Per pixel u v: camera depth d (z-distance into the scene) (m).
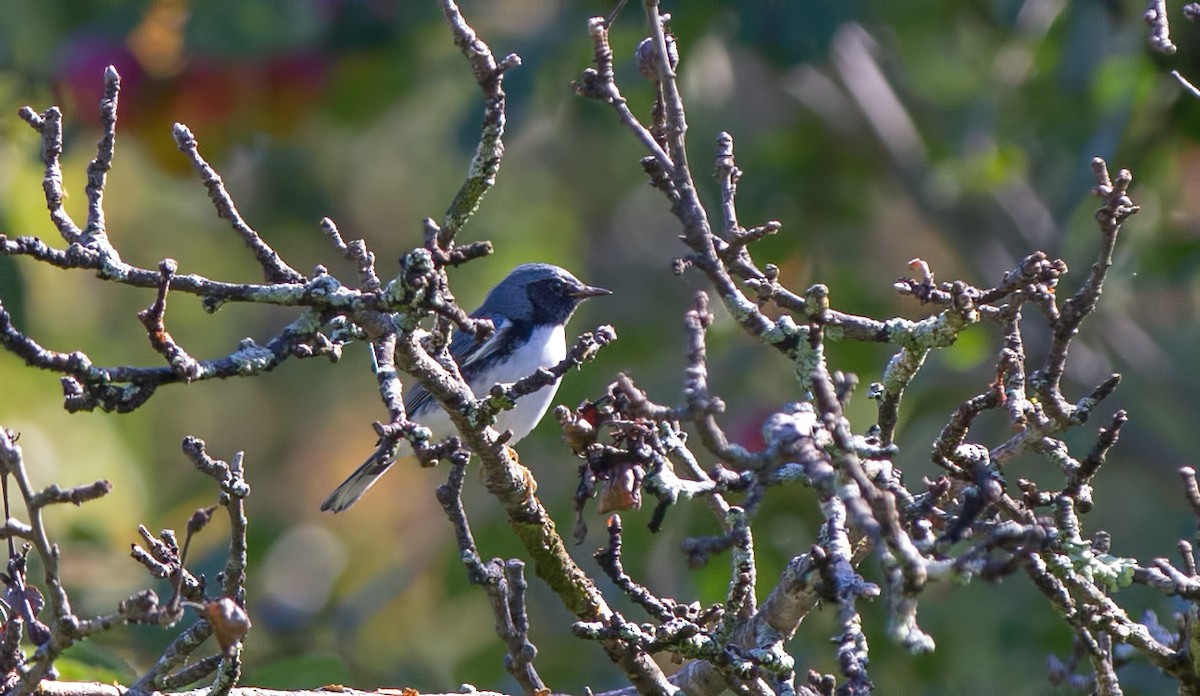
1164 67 10.72
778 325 5.51
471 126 12.16
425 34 13.03
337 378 18.08
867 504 4.48
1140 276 12.32
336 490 11.05
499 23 13.12
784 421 4.69
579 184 17.02
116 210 16.66
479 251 5.33
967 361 12.08
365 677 12.03
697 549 4.51
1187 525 12.00
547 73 12.16
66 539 11.44
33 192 12.96
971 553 4.32
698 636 5.82
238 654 5.64
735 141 14.44
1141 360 13.69
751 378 12.86
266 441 17.91
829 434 4.77
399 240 17.16
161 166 11.98
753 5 11.70
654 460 5.29
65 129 11.90
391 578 13.17
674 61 6.27
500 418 11.05
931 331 5.72
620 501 5.32
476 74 5.55
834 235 14.58
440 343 6.36
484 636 12.13
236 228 5.74
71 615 4.79
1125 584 5.35
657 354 13.83
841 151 14.74
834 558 4.91
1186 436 14.05
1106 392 5.72
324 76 12.09
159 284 4.85
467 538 5.87
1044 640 10.57
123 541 13.03
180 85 11.78
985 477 5.25
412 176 17.16
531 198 16.98
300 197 16.72
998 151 13.46
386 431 5.62
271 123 12.11
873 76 14.55
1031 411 5.86
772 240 13.83
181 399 17.75
